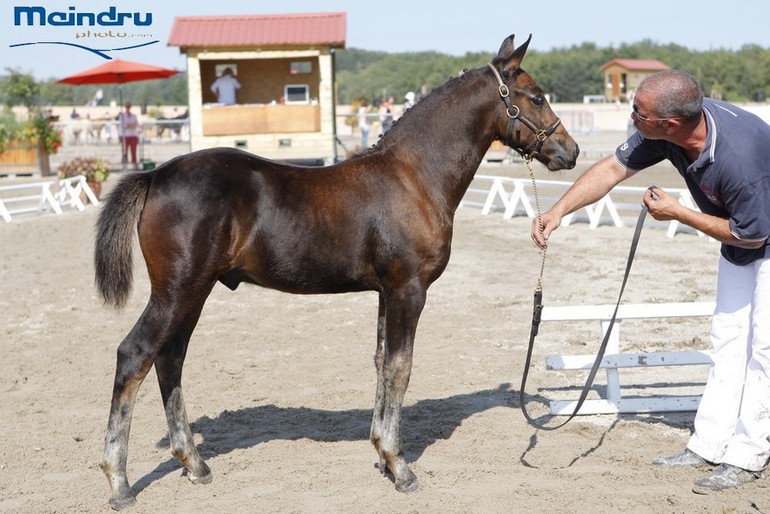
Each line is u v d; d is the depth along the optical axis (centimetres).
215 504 634
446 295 1395
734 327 677
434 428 792
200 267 629
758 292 646
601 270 1548
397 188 663
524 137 708
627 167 699
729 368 682
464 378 957
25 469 711
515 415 830
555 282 1463
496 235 2008
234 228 640
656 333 1131
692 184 668
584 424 796
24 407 874
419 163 675
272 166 664
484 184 3016
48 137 3456
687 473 678
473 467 696
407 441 760
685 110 607
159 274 628
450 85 698
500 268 1608
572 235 1978
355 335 1159
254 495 649
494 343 1102
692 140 630
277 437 783
